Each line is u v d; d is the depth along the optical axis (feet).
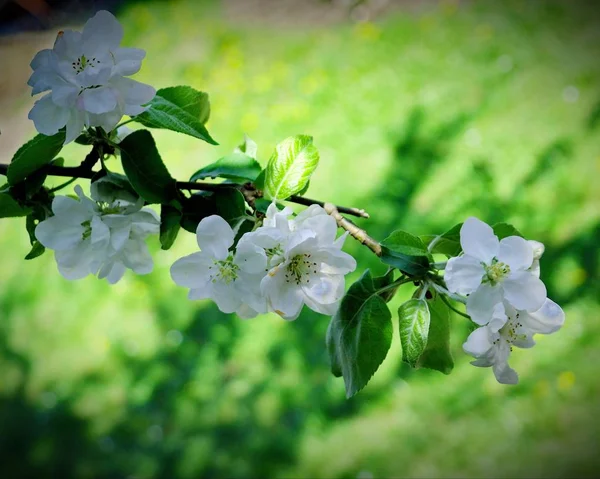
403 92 18.22
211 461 11.64
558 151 16.02
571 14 19.69
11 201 3.76
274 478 11.28
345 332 3.32
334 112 18.15
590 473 10.66
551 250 13.97
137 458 11.90
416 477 10.97
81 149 17.79
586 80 17.66
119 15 23.12
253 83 19.57
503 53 18.83
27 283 15.15
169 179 3.61
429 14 20.57
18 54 21.49
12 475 11.93
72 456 12.06
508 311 3.26
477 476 10.89
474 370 12.09
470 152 16.34
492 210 15.12
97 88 3.30
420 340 3.24
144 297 14.37
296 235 3.16
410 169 16.19
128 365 13.39
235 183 3.72
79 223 3.62
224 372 12.88
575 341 12.33
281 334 13.12
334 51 20.06
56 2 23.16
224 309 3.27
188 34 21.86
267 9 22.21
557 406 11.54
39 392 13.24
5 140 18.66
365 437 11.57
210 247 3.22
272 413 12.12
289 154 3.51
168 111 3.72
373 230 14.96
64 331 14.20
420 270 3.36
